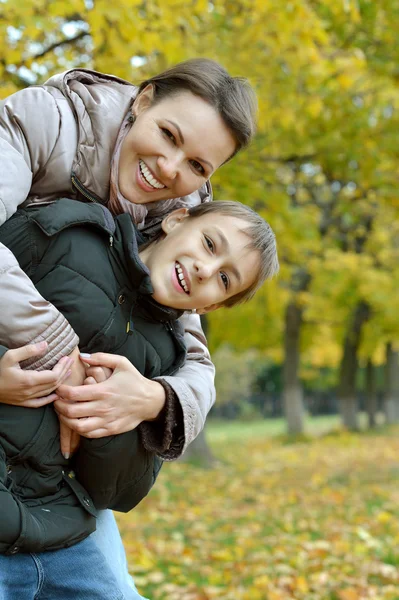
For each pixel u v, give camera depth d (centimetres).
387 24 923
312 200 1645
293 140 991
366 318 2525
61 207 226
